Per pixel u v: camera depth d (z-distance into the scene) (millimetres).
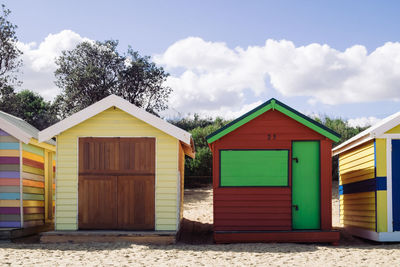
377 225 11625
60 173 12406
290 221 11820
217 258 9367
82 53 31969
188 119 35156
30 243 11992
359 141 12797
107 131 12469
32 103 35844
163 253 9969
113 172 12398
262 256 9578
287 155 11977
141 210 12312
